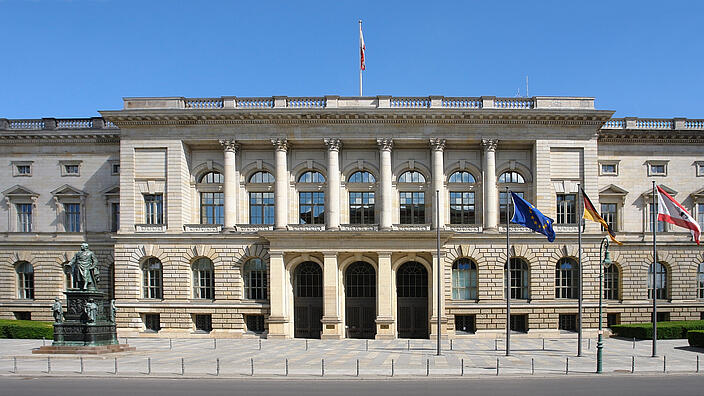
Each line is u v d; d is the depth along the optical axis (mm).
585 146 61125
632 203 67438
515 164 62969
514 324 61094
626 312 64562
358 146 63500
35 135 68500
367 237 58188
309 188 63625
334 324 58188
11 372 36344
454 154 63594
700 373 37312
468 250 60562
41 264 68250
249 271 61500
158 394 29500
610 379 35188
